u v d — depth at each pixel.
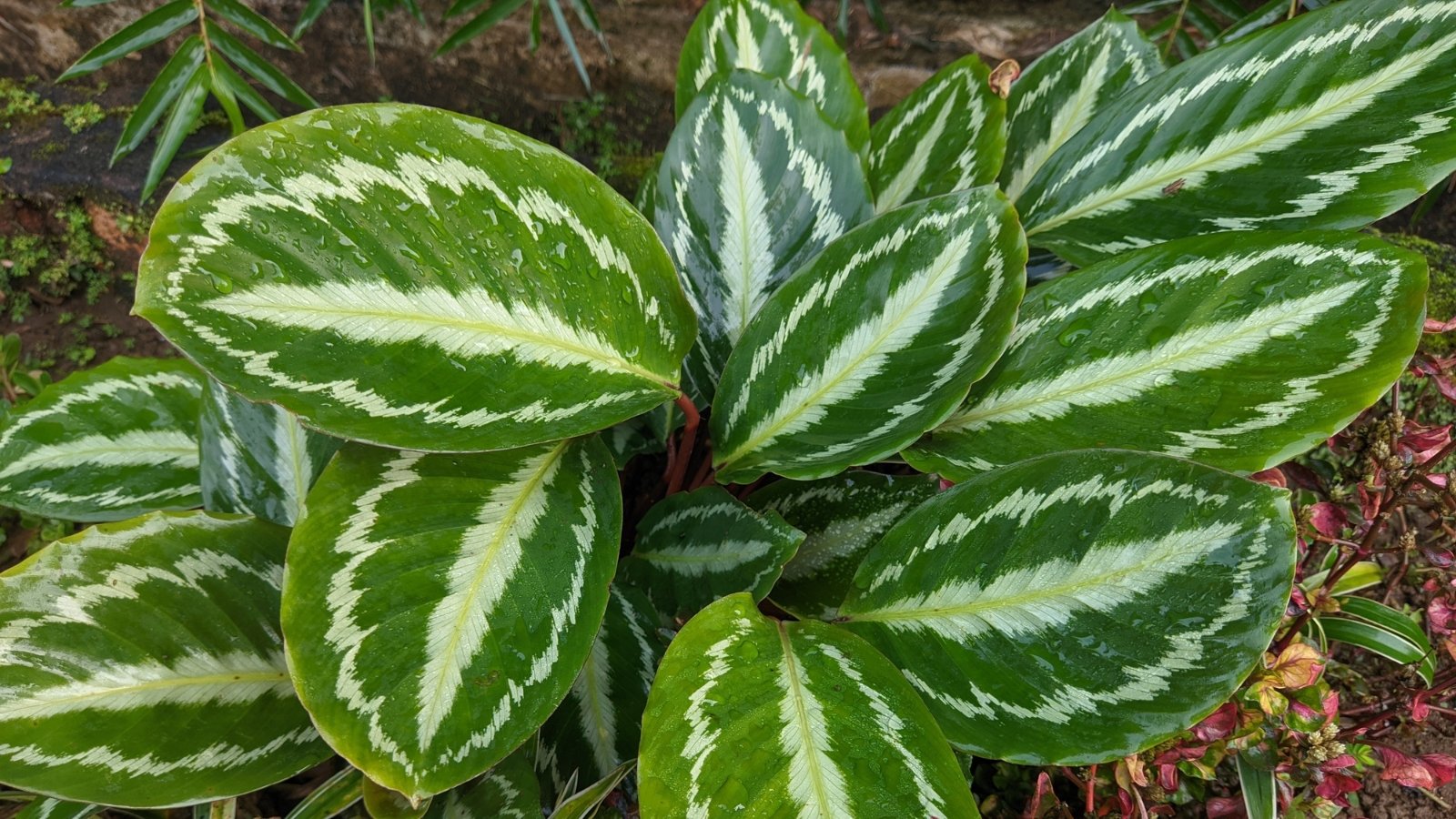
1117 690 0.49
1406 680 0.65
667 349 0.57
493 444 0.50
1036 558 0.52
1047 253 0.69
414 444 0.48
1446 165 0.54
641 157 0.96
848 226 0.63
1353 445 0.64
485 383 0.51
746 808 0.47
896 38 0.94
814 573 0.62
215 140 0.94
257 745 0.53
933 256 0.55
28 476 0.67
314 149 0.49
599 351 0.54
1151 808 0.60
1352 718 0.69
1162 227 0.60
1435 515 0.60
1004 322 0.52
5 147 0.92
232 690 0.54
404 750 0.48
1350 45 0.56
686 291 0.65
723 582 0.58
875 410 0.55
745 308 0.64
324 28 0.95
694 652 0.51
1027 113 0.70
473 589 0.51
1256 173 0.58
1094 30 0.69
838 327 0.57
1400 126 0.55
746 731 0.49
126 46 0.75
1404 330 0.50
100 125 0.95
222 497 0.61
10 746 0.49
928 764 0.49
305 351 0.48
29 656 0.51
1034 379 0.56
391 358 0.49
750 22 0.70
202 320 0.47
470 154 0.52
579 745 0.58
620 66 0.95
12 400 0.80
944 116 0.68
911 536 0.55
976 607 0.52
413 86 0.98
